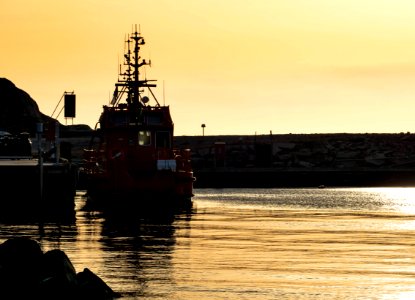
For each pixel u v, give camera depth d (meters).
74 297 71.50
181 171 159.12
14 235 114.25
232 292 76.44
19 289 71.25
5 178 141.38
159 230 121.62
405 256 95.75
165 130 162.75
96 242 107.00
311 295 75.50
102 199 157.50
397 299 74.19
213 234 116.75
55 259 73.00
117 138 162.00
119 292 76.12
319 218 147.12
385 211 169.00
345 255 96.25
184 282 80.19
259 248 101.75
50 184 143.25
